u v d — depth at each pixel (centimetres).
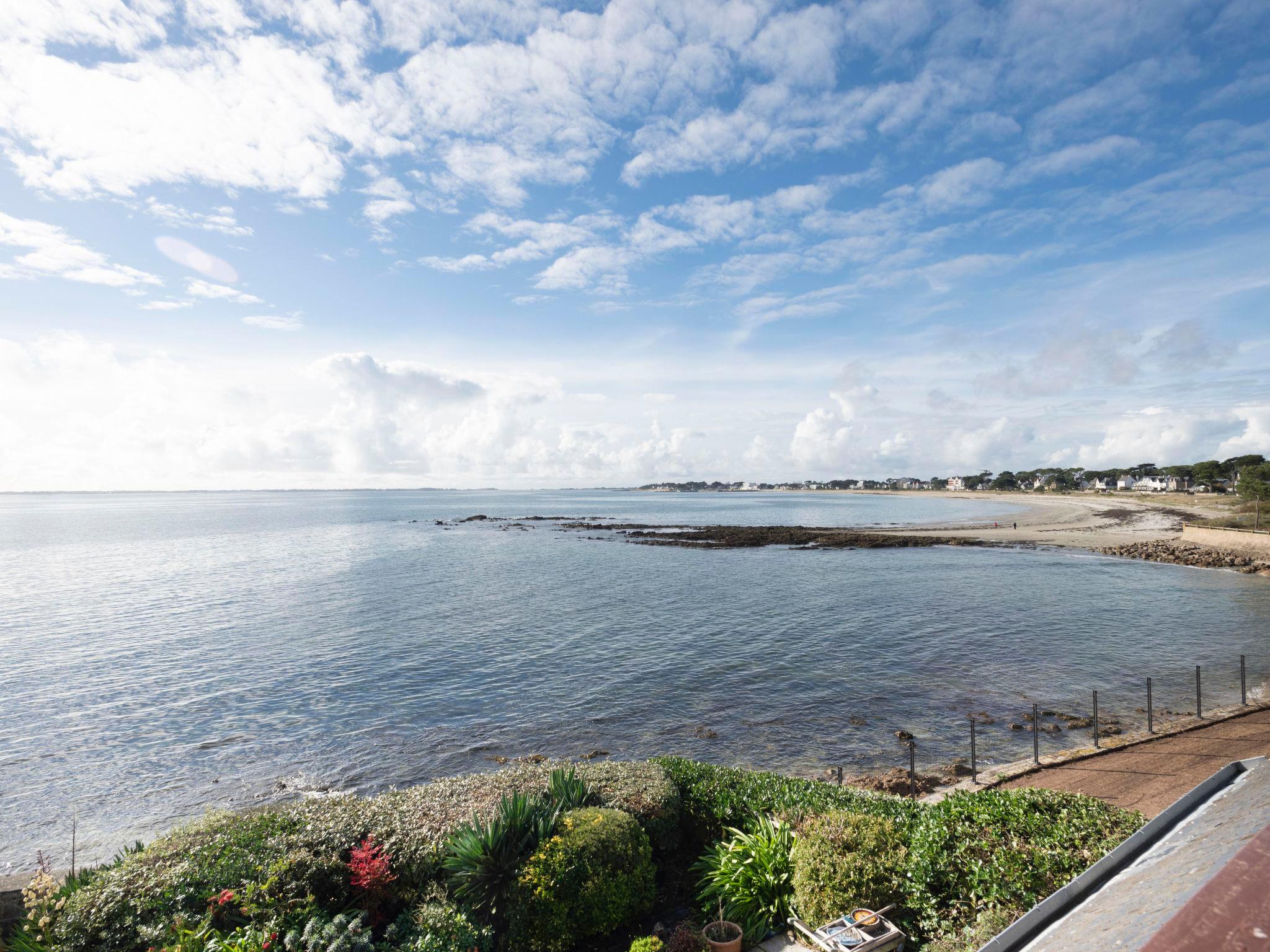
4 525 16362
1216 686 2805
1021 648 3588
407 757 2341
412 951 873
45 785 2172
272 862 987
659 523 14788
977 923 847
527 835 1074
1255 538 7419
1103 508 16900
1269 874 140
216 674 3344
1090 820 957
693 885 1218
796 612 4688
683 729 2530
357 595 5591
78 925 891
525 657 3591
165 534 12925
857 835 1022
